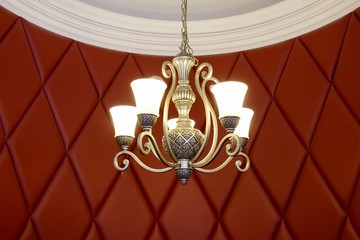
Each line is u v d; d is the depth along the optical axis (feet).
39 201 7.35
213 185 8.23
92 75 8.40
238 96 5.02
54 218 7.43
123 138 5.30
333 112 7.50
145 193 8.20
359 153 7.02
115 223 7.89
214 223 8.08
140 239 7.95
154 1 8.41
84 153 7.95
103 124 8.24
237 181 8.20
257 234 7.80
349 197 7.02
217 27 8.77
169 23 8.79
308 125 7.77
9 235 6.90
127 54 8.82
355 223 6.86
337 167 7.24
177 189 8.27
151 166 8.28
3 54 7.34
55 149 7.69
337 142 7.32
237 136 5.04
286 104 8.13
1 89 7.23
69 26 8.27
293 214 7.60
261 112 8.31
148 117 4.90
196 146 5.21
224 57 8.84
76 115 8.04
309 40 8.14
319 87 7.79
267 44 8.65
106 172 8.05
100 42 8.65
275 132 8.09
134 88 5.01
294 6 8.10
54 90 7.89
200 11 8.69
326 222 7.20
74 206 7.66
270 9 8.32
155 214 8.13
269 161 8.02
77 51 8.34
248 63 8.68
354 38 7.47
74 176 7.79
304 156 7.72
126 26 8.68
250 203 7.97
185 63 5.54
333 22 7.86
